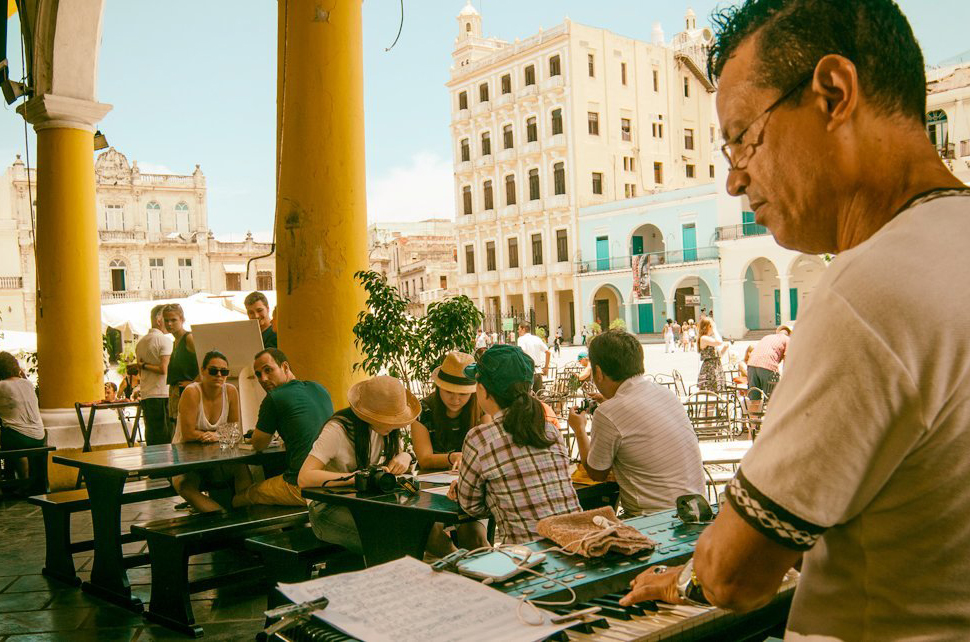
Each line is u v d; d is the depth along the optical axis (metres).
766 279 39.91
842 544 0.97
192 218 57.03
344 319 5.28
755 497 0.92
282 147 5.29
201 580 4.29
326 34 5.16
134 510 6.93
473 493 3.04
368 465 3.89
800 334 0.93
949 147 25.09
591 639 1.34
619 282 42.62
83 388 8.54
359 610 1.40
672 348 31.73
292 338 5.24
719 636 1.51
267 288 59.06
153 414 8.27
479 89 48.91
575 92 43.69
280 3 5.42
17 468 8.32
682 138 49.56
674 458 3.30
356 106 5.32
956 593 0.87
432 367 6.40
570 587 1.57
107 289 54.34
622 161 46.03
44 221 8.41
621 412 3.34
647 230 43.69
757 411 9.48
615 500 4.05
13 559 5.45
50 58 8.21
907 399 0.84
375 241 68.75
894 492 0.89
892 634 0.92
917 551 0.89
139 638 3.89
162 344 8.30
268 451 4.68
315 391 4.65
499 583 1.57
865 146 0.97
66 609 4.34
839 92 0.96
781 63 1.00
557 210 44.94
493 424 3.07
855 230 1.00
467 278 50.66
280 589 1.52
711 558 0.99
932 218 0.89
